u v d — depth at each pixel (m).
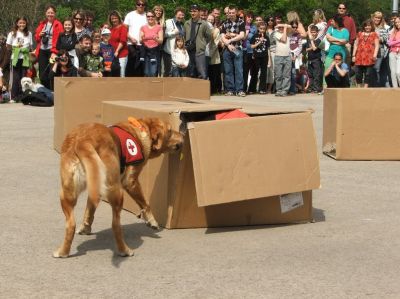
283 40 17.80
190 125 6.40
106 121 7.76
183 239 6.63
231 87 17.92
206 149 6.42
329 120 10.73
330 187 8.80
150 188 7.17
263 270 5.79
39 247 6.35
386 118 10.44
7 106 15.95
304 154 6.87
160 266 5.88
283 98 17.53
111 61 15.49
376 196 8.36
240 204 7.04
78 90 10.09
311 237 6.73
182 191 6.81
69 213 5.98
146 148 6.50
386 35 18.17
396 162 10.44
